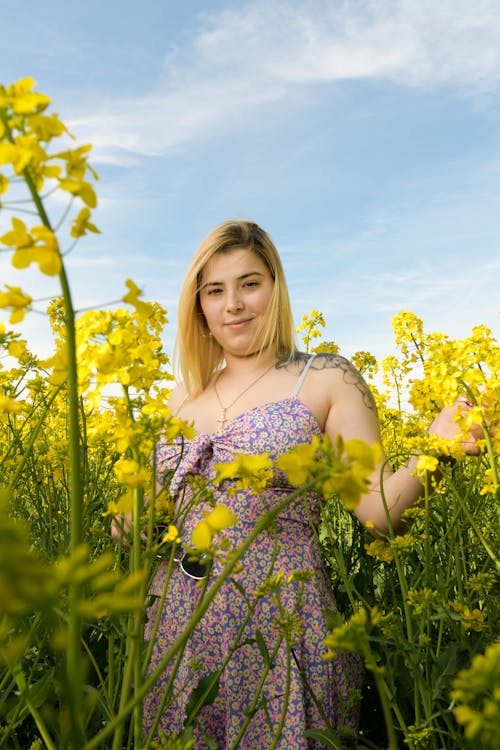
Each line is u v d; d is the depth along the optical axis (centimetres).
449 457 195
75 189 79
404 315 296
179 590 212
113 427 140
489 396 172
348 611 262
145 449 132
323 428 236
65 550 200
